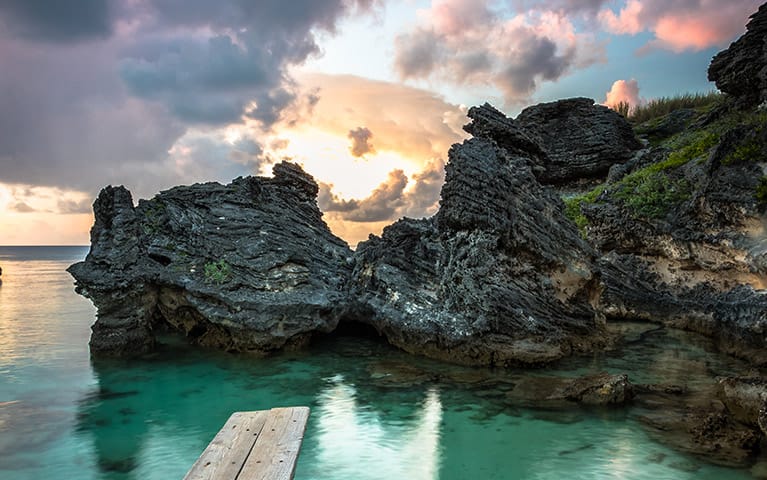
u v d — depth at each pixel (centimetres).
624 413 1084
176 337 1775
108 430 1041
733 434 930
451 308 1541
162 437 1010
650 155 2803
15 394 1246
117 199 1761
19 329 2066
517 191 1681
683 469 833
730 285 1789
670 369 1405
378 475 855
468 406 1148
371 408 1148
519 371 1402
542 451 923
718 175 1814
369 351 1636
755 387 960
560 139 3238
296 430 418
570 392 1177
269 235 1784
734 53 2539
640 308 2077
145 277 1608
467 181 1648
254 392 1264
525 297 1528
